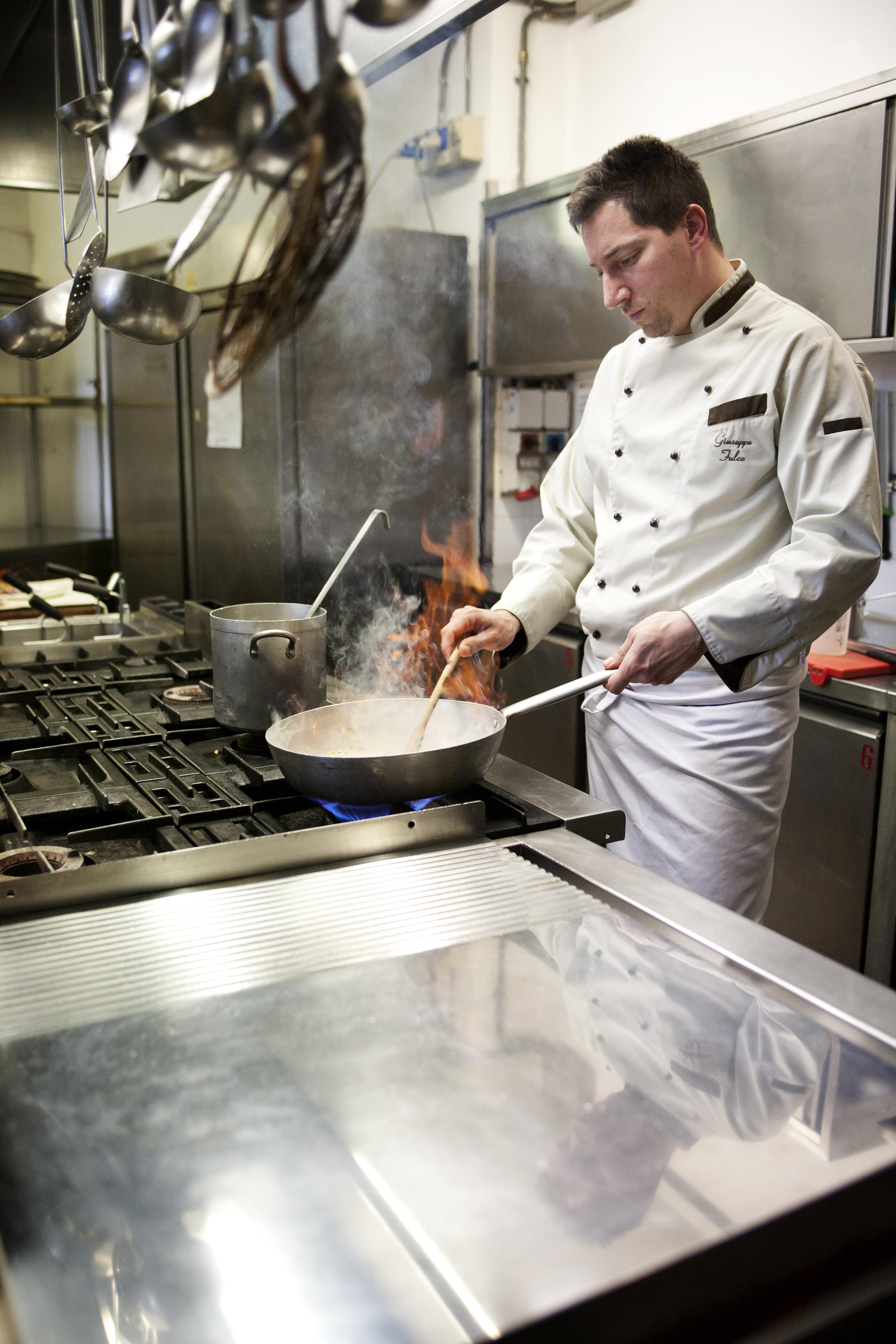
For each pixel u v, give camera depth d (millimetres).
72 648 2238
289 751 1179
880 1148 652
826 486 1537
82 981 852
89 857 1136
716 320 1663
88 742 1523
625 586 1784
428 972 868
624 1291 543
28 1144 649
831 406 1545
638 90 3439
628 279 1620
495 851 1150
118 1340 515
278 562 3592
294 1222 582
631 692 1782
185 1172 623
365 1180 616
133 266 4062
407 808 1273
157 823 1209
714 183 2682
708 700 1697
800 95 2865
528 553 1984
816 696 2283
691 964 893
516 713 1358
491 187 3715
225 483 3807
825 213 2396
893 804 2115
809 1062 747
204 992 833
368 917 974
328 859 1113
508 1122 667
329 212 771
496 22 3600
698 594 1687
